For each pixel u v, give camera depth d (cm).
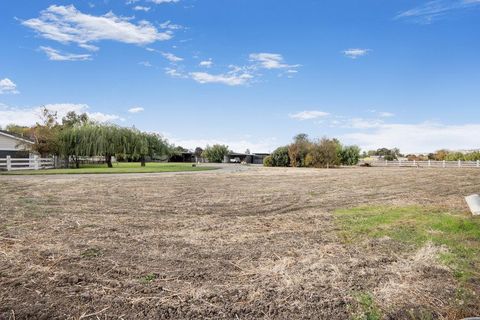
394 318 298
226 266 420
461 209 814
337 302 322
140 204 916
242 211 826
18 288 349
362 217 728
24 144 3148
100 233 584
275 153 4303
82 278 375
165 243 524
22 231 589
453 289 352
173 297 332
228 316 299
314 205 920
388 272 399
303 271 403
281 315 301
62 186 1355
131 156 3409
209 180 1728
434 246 498
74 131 3234
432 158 5175
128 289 349
